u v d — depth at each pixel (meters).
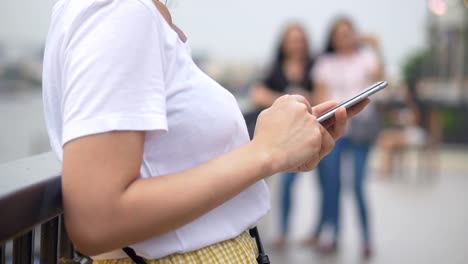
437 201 7.40
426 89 11.20
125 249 0.99
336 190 5.32
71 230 0.86
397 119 9.97
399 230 5.93
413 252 5.16
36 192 0.82
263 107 5.36
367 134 5.24
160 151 0.97
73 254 1.24
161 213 0.87
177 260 1.00
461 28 12.41
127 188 0.86
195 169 0.91
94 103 0.85
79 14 0.90
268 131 0.97
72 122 0.85
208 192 0.90
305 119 0.99
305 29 5.40
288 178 5.43
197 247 1.00
